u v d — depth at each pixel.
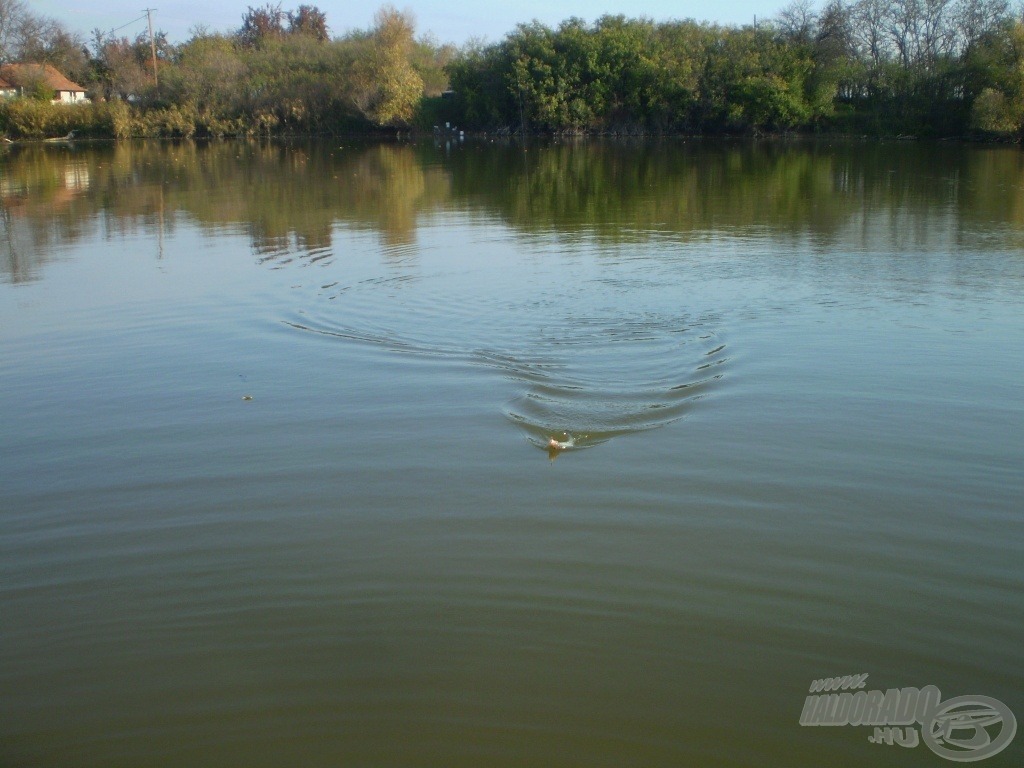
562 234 15.63
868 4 47.12
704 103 47.59
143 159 34.31
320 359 8.70
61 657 4.50
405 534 5.53
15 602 4.95
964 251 13.52
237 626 4.70
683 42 48.66
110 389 8.05
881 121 45.56
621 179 25.47
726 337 9.17
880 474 6.21
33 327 9.99
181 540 5.52
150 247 14.68
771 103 45.72
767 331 9.39
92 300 11.11
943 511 5.73
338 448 6.71
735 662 4.39
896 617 4.71
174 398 7.79
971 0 44.66
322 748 3.89
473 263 12.96
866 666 4.36
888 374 8.09
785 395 7.61
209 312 10.45
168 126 49.88
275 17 81.94
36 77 51.06
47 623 4.75
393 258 13.42
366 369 8.38
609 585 5.00
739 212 18.30
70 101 54.97
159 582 5.10
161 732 4.00
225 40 63.31
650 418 7.16
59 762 3.86
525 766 3.79
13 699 4.22
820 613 4.75
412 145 43.66
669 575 5.09
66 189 23.50
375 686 4.25
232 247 14.58
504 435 6.88
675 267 12.53
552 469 6.33
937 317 9.84
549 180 25.44
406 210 19.16
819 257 13.19
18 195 22.22
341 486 6.14
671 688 4.22
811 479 6.15
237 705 4.15
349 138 50.12
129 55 61.47
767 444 6.68
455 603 4.86
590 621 4.70
